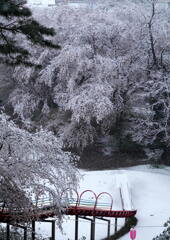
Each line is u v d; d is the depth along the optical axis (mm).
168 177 18641
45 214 10680
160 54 22516
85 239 11922
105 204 14938
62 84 23078
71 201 12969
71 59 21656
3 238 10719
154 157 21094
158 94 21219
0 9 8742
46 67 22688
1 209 10141
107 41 23109
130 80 22344
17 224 10234
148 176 18422
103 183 17594
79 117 21016
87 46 22188
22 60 9992
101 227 13359
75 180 10641
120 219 14102
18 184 9852
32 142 10086
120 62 21953
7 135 9789
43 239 11328
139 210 15125
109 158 21922
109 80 21984
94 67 21984
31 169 9828
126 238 12508
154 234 12727
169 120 21500
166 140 20406
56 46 9883
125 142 22531
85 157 22047
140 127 21281
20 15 9055
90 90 21016
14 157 9859
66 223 13695
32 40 9555
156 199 16250
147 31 22703
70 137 22172
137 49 22562
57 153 10500
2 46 9570
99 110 20188
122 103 22266
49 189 10117
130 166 20953
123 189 16516
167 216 14461
